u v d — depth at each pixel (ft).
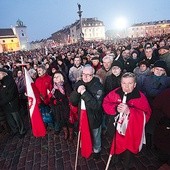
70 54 37.88
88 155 12.45
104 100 11.35
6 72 17.30
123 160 12.41
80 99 12.11
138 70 17.58
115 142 11.00
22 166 14.01
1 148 16.75
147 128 13.53
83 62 27.48
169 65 18.62
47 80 17.49
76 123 15.51
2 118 18.48
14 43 272.72
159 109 10.17
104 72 17.29
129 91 10.36
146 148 14.24
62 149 15.47
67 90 15.93
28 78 15.78
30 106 15.64
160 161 12.24
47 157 14.69
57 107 16.17
